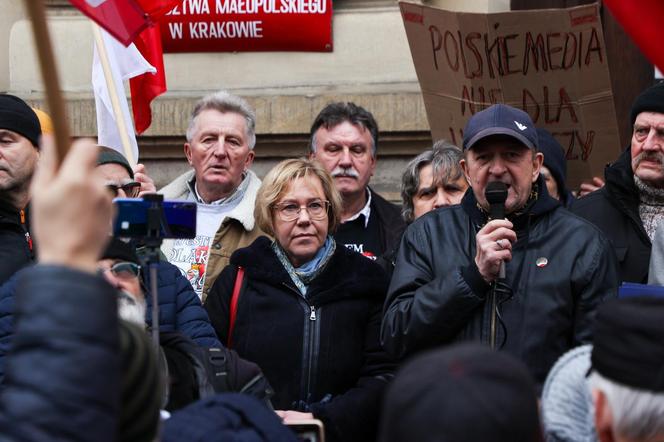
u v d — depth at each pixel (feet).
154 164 22.65
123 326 6.66
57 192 5.78
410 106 21.94
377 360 13.99
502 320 12.78
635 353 7.14
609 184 15.49
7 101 14.65
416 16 17.84
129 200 9.99
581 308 12.90
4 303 12.17
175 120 22.34
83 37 23.06
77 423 5.65
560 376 8.53
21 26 23.18
